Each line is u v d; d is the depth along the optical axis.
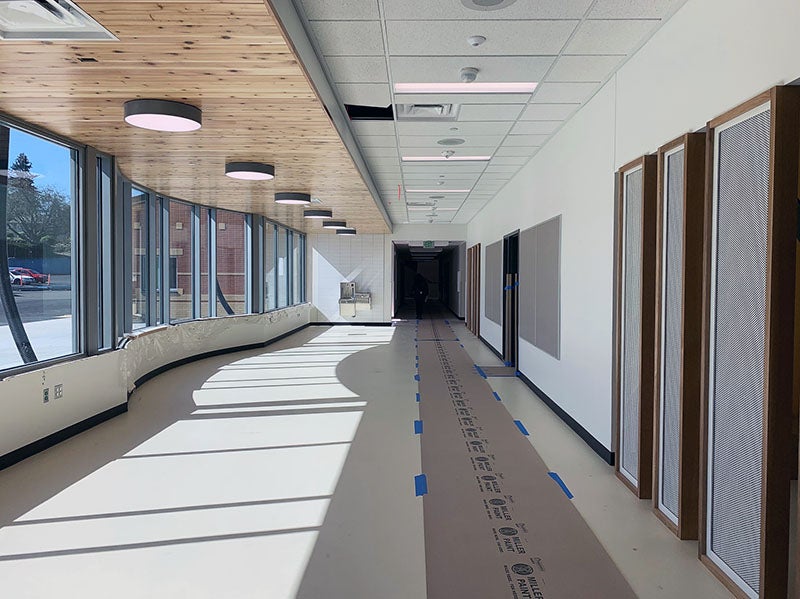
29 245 4.95
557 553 3.06
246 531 3.34
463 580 2.78
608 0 3.27
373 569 2.89
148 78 3.76
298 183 7.92
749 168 2.62
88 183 5.62
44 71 3.63
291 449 4.94
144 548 3.14
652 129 3.75
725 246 2.81
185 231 9.98
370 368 9.27
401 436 5.34
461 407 6.56
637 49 3.99
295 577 2.82
